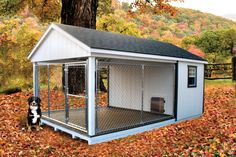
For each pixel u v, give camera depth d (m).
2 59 17.78
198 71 10.25
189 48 33.84
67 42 7.03
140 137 7.08
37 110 7.84
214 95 14.22
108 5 20.36
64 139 6.88
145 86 10.34
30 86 16.80
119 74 11.30
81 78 12.14
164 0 16.78
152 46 9.09
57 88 15.50
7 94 13.62
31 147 6.22
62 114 8.93
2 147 6.16
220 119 8.98
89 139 6.19
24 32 19.73
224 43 33.59
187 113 9.55
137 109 10.59
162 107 9.51
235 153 5.01
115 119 8.24
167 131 7.70
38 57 8.92
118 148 6.20
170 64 9.05
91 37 7.21
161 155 5.60
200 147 5.76
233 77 11.80
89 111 6.17
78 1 12.32
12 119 8.77
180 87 9.13
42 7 18.16
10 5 16.52
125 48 6.96
